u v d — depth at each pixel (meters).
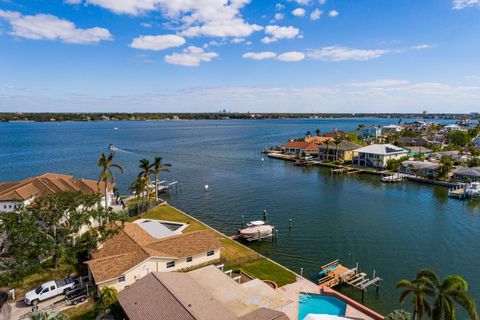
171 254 40.47
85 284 36.50
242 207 74.31
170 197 82.94
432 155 134.50
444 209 72.94
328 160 138.38
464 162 121.81
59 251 37.91
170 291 29.50
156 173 74.38
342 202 78.44
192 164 132.25
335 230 59.56
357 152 134.38
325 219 65.75
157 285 30.92
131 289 31.41
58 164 132.00
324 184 98.12
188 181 101.00
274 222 64.06
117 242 42.22
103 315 30.80
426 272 26.69
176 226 58.41
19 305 32.78
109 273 34.88
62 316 26.67
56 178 68.62
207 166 127.94
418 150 137.88
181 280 32.78
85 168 123.44
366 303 36.88
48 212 40.81
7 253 42.22
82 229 51.78
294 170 121.19
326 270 42.12
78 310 32.06
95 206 59.88
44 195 44.16
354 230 59.59
